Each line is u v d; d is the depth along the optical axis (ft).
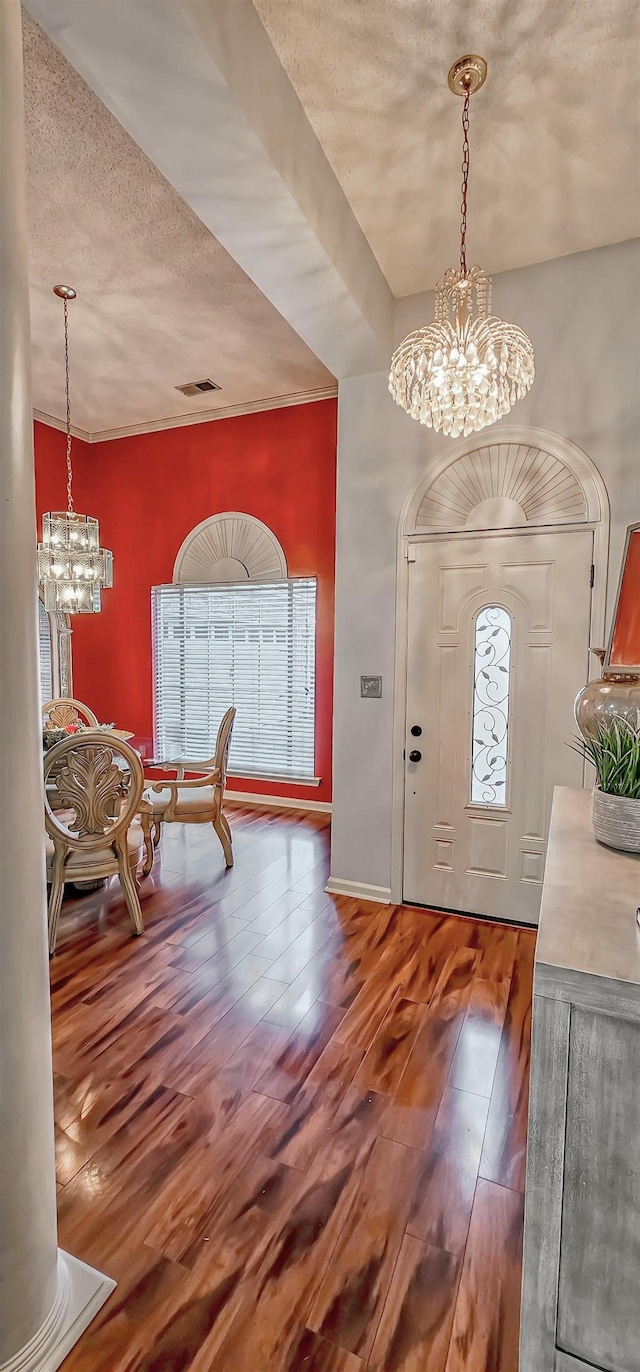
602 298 8.46
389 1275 4.12
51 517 12.48
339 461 10.46
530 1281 2.87
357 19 5.28
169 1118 5.49
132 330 11.71
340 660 10.64
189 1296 3.98
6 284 3.22
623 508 8.48
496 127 6.41
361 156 6.79
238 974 7.95
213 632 17.10
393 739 10.23
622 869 3.58
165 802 11.68
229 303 10.70
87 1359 3.61
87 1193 4.73
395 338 9.76
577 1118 2.69
